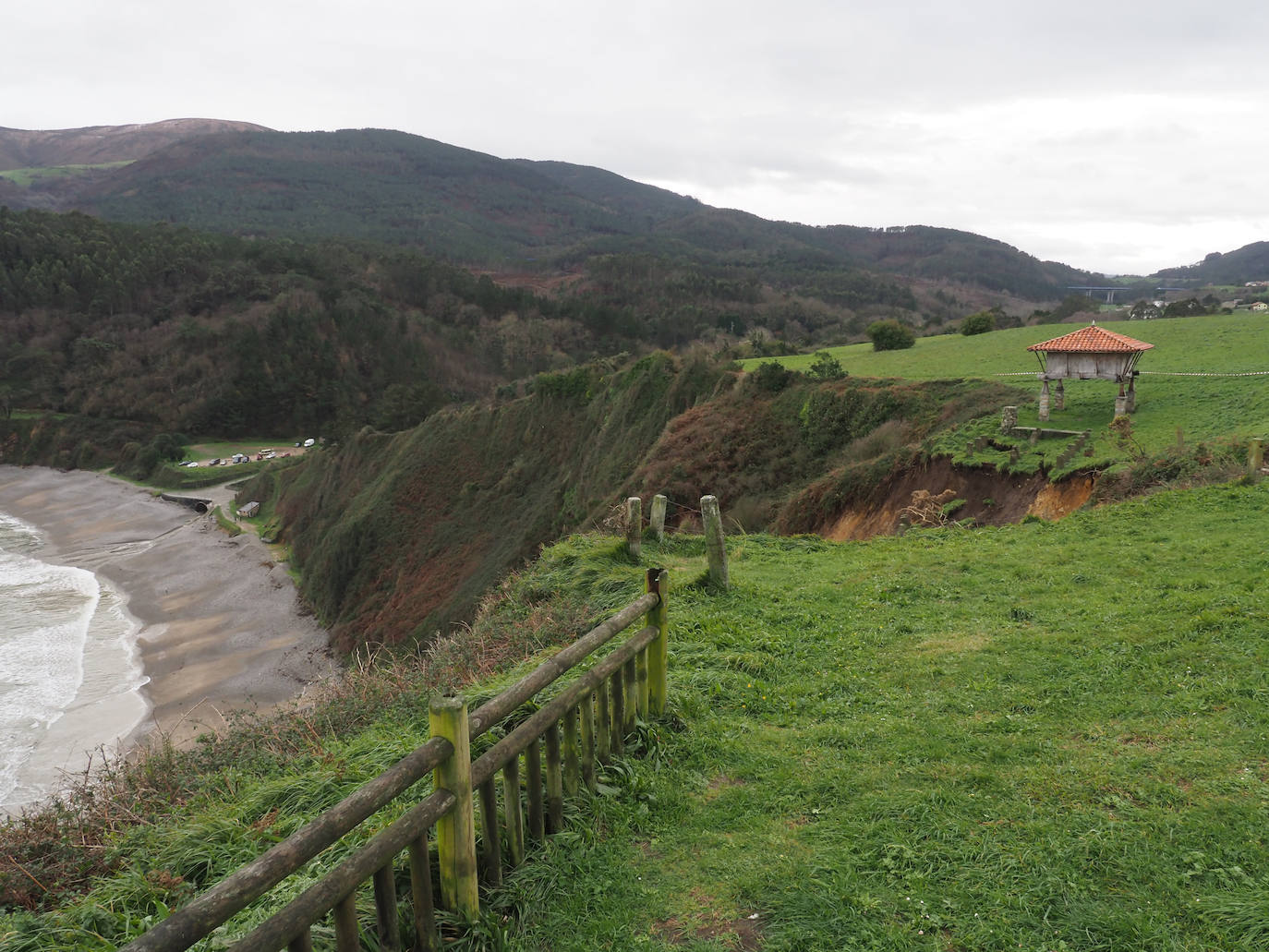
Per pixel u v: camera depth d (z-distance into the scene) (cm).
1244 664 653
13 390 13512
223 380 13562
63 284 15038
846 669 769
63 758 2948
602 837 471
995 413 3048
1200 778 481
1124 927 355
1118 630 791
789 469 3906
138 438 12800
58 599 5725
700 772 556
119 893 466
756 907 399
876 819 469
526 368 15462
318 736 828
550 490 5481
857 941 364
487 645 1088
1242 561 1017
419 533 5941
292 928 285
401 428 8950
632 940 379
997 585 1059
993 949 354
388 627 5019
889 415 3650
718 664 793
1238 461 1734
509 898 403
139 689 3844
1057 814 455
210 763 809
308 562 6462
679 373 5047
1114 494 1909
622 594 1174
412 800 500
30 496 10494
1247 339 3562
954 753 553
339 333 14850
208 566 6869
